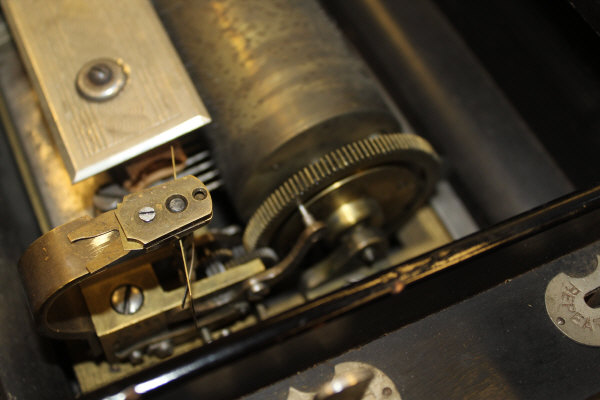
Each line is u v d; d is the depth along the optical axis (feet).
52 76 1.04
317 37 1.10
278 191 1.07
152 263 1.03
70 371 1.10
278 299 1.17
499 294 0.94
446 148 1.29
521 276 0.95
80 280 0.90
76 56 1.05
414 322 0.93
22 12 1.07
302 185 1.06
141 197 0.91
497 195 1.24
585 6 1.03
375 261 1.14
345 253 1.12
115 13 1.07
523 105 1.27
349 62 1.10
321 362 0.92
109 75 1.03
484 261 0.97
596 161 1.19
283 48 1.07
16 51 1.22
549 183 1.24
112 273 1.00
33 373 1.03
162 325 1.02
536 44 1.21
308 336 0.94
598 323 0.93
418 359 0.92
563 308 0.93
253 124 1.05
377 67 1.35
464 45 1.32
